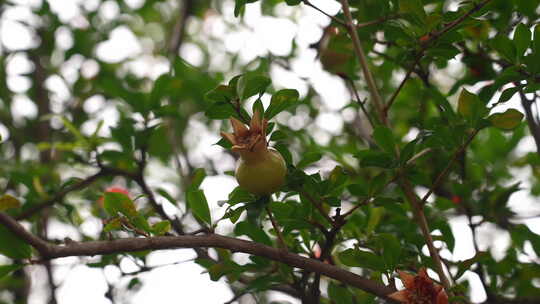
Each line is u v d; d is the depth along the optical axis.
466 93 2.60
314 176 2.62
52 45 3.67
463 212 2.83
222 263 2.66
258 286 2.66
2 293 3.24
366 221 2.73
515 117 2.60
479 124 2.61
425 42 2.66
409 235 2.71
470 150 2.94
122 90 2.85
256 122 2.59
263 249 2.59
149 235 2.61
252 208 2.59
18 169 2.93
